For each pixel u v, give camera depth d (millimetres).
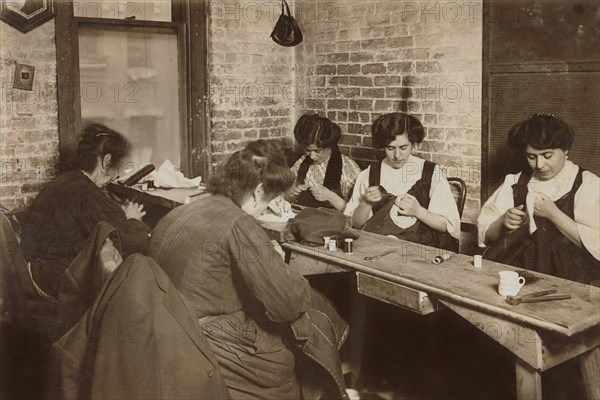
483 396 2904
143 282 1991
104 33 4641
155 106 4965
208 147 5109
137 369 1909
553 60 3461
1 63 4059
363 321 3055
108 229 2490
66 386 2037
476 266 2570
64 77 4355
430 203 3598
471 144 3979
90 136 3467
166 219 2396
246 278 2203
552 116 3158
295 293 2213
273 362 2332
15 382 2619
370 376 3152
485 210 3426
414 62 4281
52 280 3109
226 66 5078
